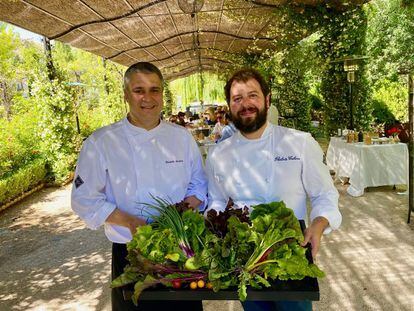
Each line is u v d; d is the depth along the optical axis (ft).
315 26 25.54
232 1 24.02
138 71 6.57
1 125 28.78
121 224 6.51
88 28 24.41
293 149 6.28
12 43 46.57
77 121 32.83
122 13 22.56
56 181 27.53
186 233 5.13
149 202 6.95
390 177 20.36
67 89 28.25
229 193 6.64
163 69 68.64
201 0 18.99
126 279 4.75
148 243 4.79
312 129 42.42
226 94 6.42
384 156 20.21
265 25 31.22
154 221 6.27
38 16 19.25
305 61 30.22
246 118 6.08
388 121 38.93
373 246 13.29
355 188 20.68
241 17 28.35
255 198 6.41
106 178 6.90
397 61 47.19
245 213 5.49
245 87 6.05
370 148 20.13
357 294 10.11
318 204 6.01
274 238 4.65
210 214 5.49
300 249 4.76
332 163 24.77
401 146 20.25
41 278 12.54
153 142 6.96
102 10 21.02
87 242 15.90
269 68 43.37
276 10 25.96
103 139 6.82
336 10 25.48
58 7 18.56
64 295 11.20
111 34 28.04
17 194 23.82
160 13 24.68
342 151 22.72
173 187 7.12
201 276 4.71
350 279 10.98
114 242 7.07
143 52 42.47
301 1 24.47
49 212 21.06
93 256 14.26
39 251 15.19
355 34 25.27
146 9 22.94
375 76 47.34
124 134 6.91
